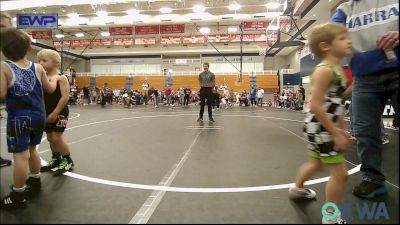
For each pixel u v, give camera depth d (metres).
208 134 6.50
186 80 32.34
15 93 2.43
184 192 2.66
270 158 4.06
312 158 2.34
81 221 2.06
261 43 30.58
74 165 3.65
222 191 2.68
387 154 4.11
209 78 9.24
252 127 7.89
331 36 2.01
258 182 2.96
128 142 5.42
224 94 24.47
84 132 6.88
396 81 2.47
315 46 2.09
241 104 24.81
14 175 2.38
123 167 3.56
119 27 26.08
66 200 2.46
